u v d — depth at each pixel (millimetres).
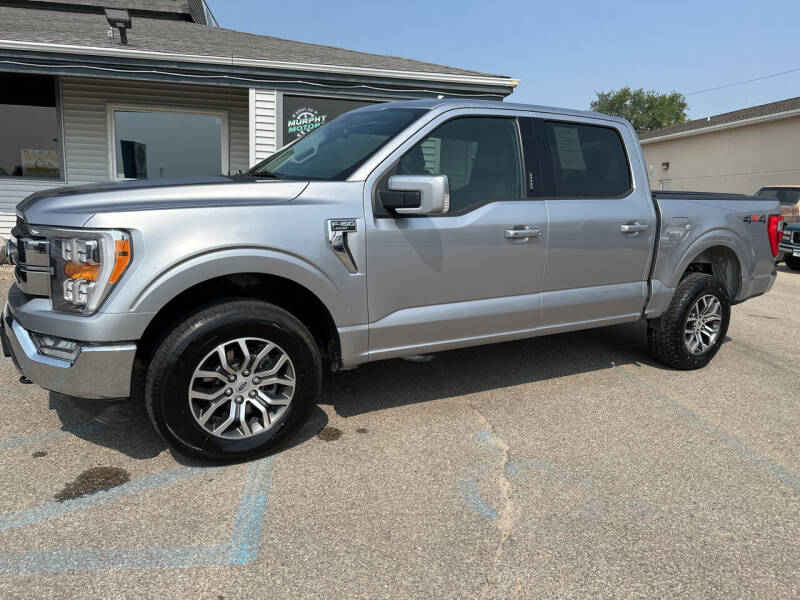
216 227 2555
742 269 4570
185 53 8430
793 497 2686
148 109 9539
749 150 22562
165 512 2404
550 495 2627
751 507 2588
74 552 2133
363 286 2945
